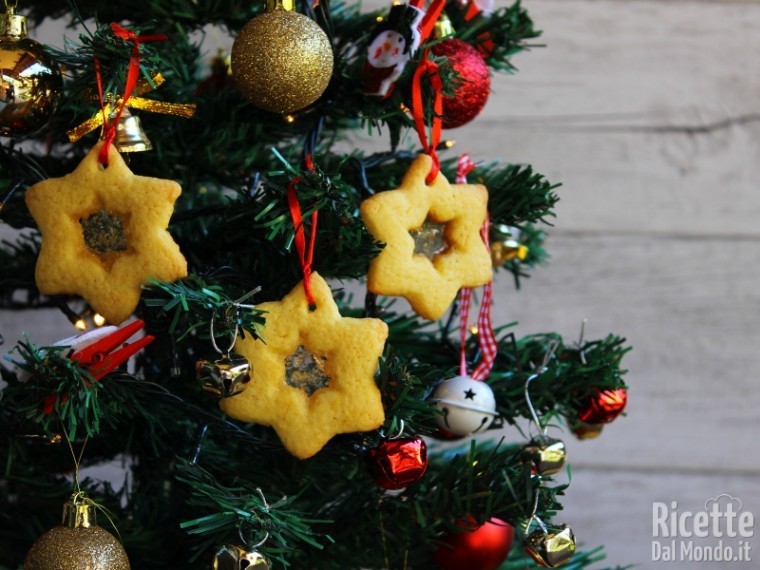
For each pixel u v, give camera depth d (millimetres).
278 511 816
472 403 888
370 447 866
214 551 848
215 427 856
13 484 921
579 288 1349
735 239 1355
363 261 860
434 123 869
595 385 936
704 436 1362
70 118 913
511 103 1330
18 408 815
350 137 1229
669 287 1354
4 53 823
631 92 1339
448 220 874
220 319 806
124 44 820
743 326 1358
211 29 1158
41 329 1262
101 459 976
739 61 1346
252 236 904
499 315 1339
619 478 1369
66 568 813
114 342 818
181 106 850
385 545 914
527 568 1037
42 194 824
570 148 1338
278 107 837
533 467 903
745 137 1349
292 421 835
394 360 843
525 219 935
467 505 879
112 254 825
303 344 840
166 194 812
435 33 910
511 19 966
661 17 1339
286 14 832
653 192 1347
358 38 952
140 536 904
